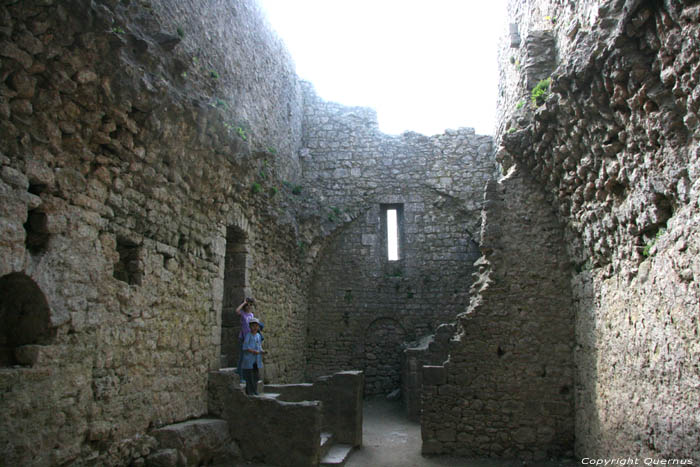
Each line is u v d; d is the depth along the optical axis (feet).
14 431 13.52
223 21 32.24
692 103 15.01
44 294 14.64
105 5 17.19
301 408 23.34
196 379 23.22
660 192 17.48
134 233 19.04
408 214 53.42
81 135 16.24
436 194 53.57
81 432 15.80
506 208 30.86
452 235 52.70
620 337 21.75
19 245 13.80
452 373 29.86
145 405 19.22
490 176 52.85
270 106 42.19
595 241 24.50
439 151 54.19
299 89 54.19
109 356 17.26
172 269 21.66
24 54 13.78
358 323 51.57
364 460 28.02
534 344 29.48
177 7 25.89
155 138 19.61
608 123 19.61
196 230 24.00
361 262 52.60
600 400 24.27
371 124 55.36
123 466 17.63
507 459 28.53
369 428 37.35
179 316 22.04
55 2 14.06
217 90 30.66
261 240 35.81
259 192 33.65
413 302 51.85
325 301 51.85
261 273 35.70
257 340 26.43
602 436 23.91
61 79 14.99
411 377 40.86
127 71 17.08
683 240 16.05
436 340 40.57
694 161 15.42
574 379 28.71
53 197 15.16
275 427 23.39
